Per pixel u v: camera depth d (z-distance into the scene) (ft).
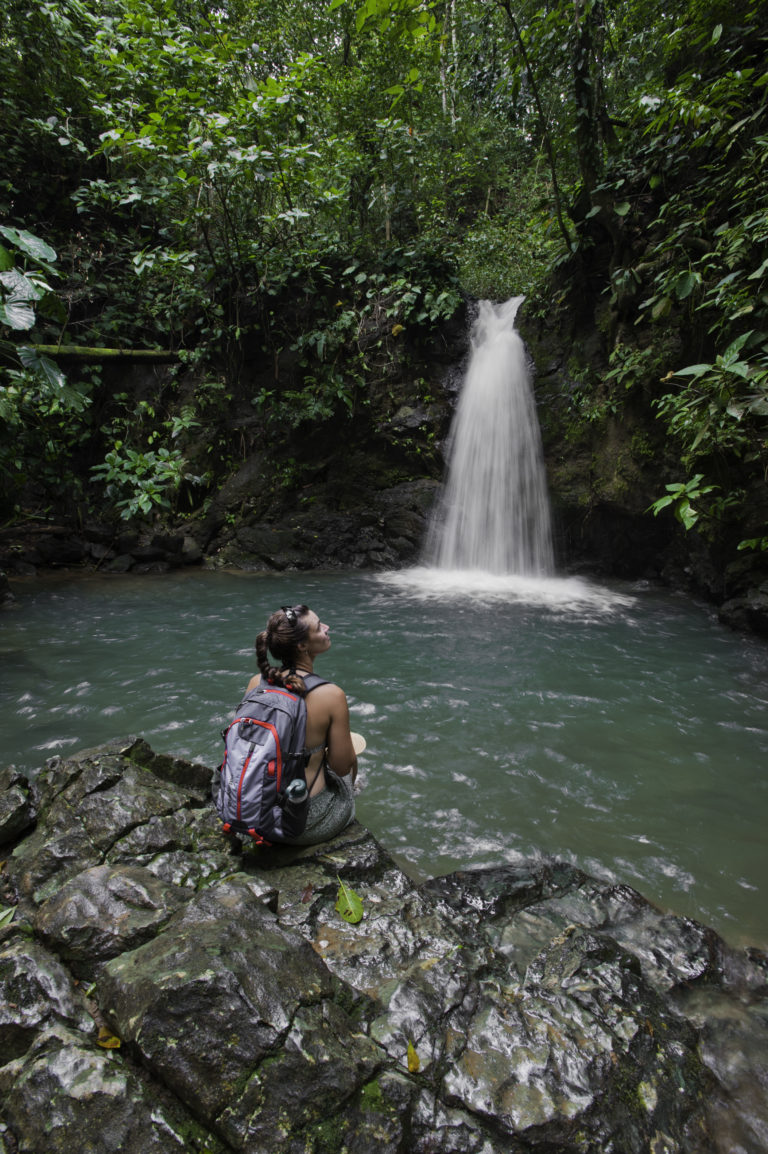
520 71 25.89
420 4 11.94
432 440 31.22
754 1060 5.97
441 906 7.61
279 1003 5.14
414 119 34.76
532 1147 4.81
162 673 15.74
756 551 19.92
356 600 24.13
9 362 27.32
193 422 31.32
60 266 32.32
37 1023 5.22
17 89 30.01
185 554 30.91
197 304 32.32
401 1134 4.70
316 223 34.60
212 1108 4.50
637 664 16.83
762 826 9.92
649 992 6.43
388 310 30.53
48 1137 4.36
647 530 26.09
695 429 16.26
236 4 35.14
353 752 8.38
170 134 27.14
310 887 7.45
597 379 27.04
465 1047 5.49
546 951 6.94
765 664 16.92
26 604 22.53
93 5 32.76
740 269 18.06
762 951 7.43
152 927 6.18
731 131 18.43
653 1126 5.12
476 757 11.87
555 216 28.68
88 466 32.99
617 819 10.05
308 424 32.22
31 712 13.37
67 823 8.11
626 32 25.95
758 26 20.80
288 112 27.81
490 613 22.17
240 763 7.59
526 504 29.32
